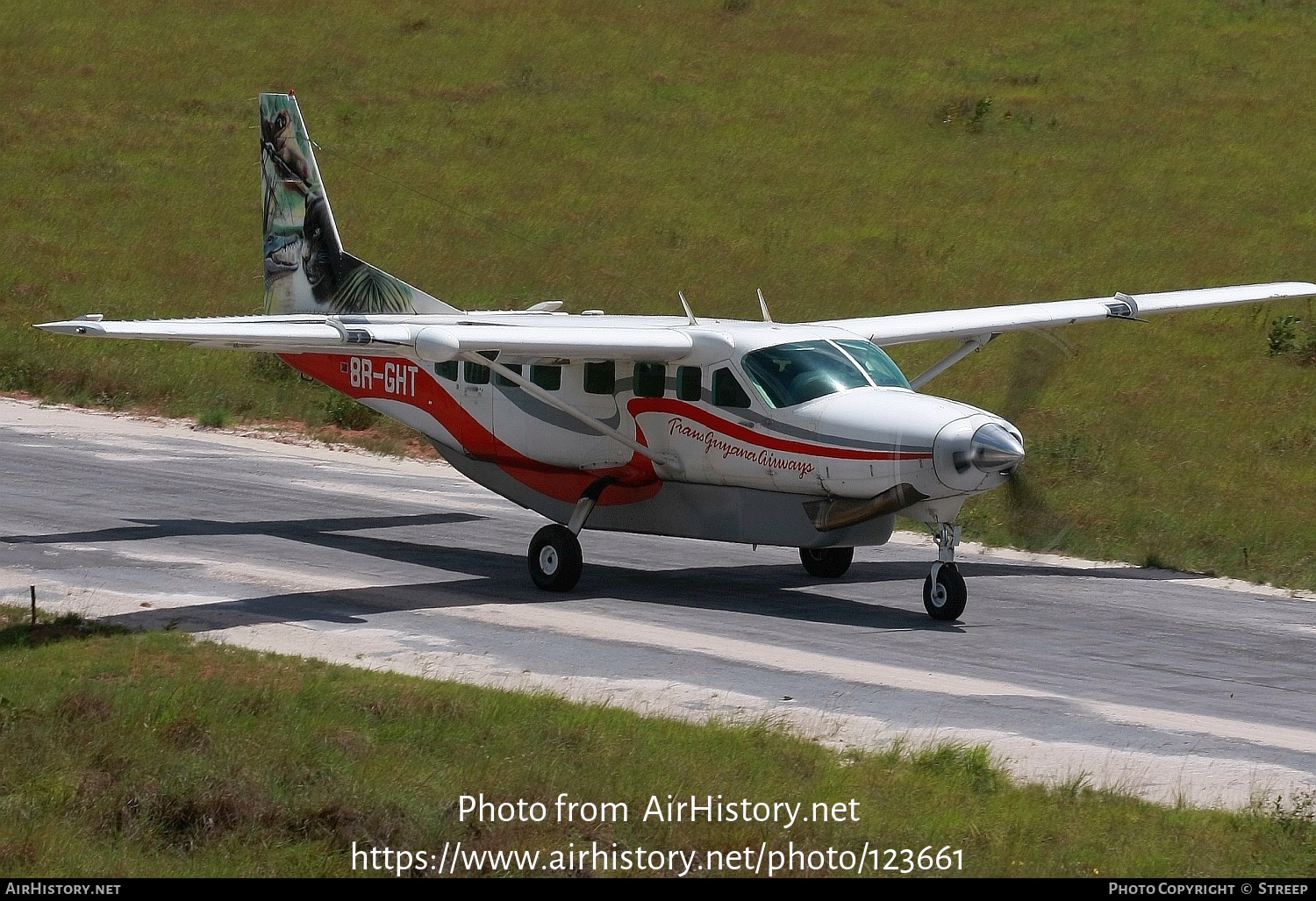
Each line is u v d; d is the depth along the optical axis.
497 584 50.25
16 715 32.19
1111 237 111.31
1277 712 37.41
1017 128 133.50
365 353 48.16
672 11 165.25
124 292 106.06
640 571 53.31
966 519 62.25
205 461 71.56
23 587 47.34
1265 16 157.38
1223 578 53.84
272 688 34.84
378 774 29.52
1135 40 153.12
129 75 149.25
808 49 153.75
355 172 126.94
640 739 32.34
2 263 109.88
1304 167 122.62
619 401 50.19
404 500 65.00
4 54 153.75
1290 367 87.19
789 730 34.44
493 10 166.00
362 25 162.25
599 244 114.31
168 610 45.09
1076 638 44.69
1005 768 32.44
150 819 27.83
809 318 99.19
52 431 76.69
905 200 120.56
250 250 115.25
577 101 142.50
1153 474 68.81
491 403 53.78
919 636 44.28
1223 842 27.41
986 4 164.62
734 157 130.12
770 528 47.81
